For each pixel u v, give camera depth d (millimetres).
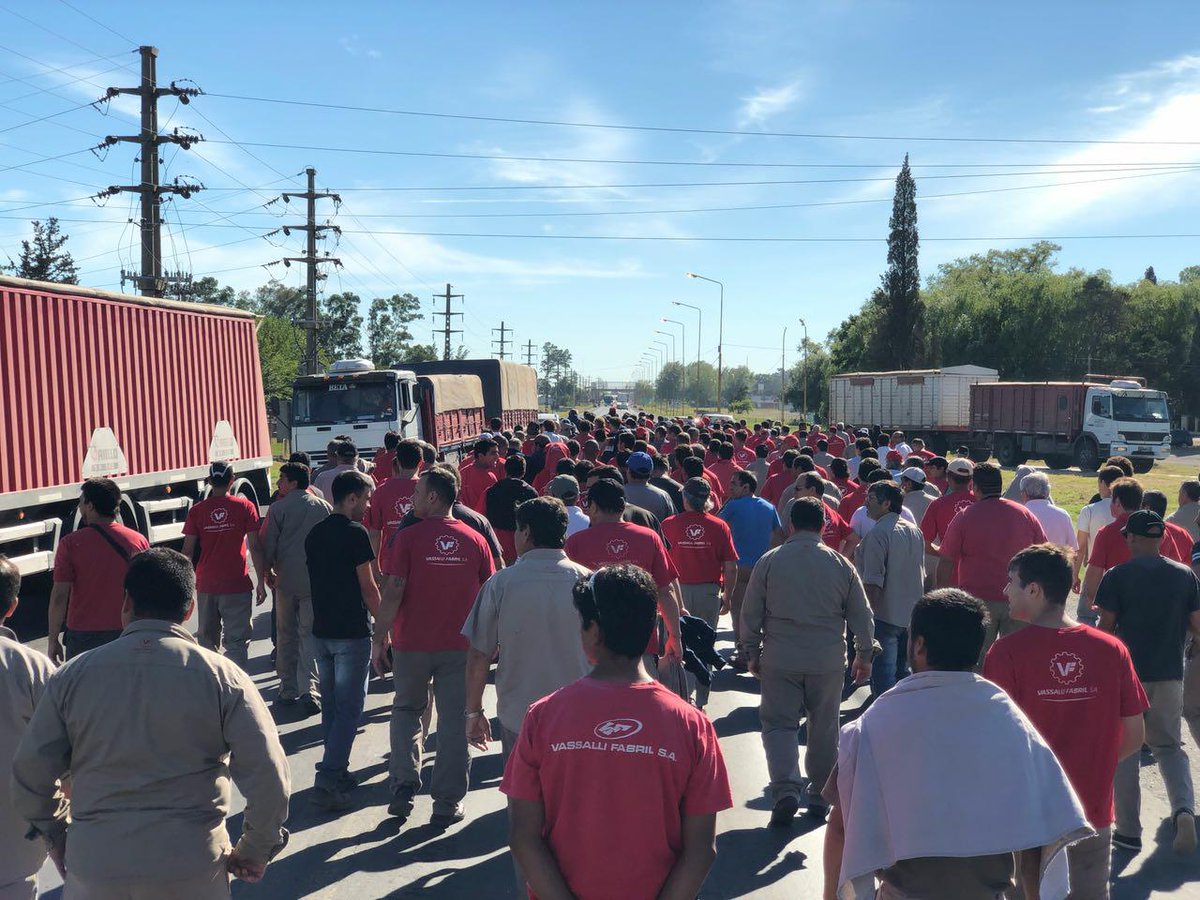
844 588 5863
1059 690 3709
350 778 6164
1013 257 108438
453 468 6492
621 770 2637
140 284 25375
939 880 2732
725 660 10055
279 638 8180
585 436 18062
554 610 4570
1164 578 5359
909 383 48969
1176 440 56375
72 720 3053
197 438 15195
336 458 10969
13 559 10773
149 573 3182
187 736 3078
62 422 11672
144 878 2980
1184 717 6352
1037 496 8078
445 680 5773
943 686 2848
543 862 2660
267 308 105688
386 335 106188
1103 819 3748
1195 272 122125
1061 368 70688
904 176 75688
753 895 4945
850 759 2859
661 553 5723
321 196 43188
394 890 4914
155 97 25062
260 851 3211
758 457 14031
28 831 3514
